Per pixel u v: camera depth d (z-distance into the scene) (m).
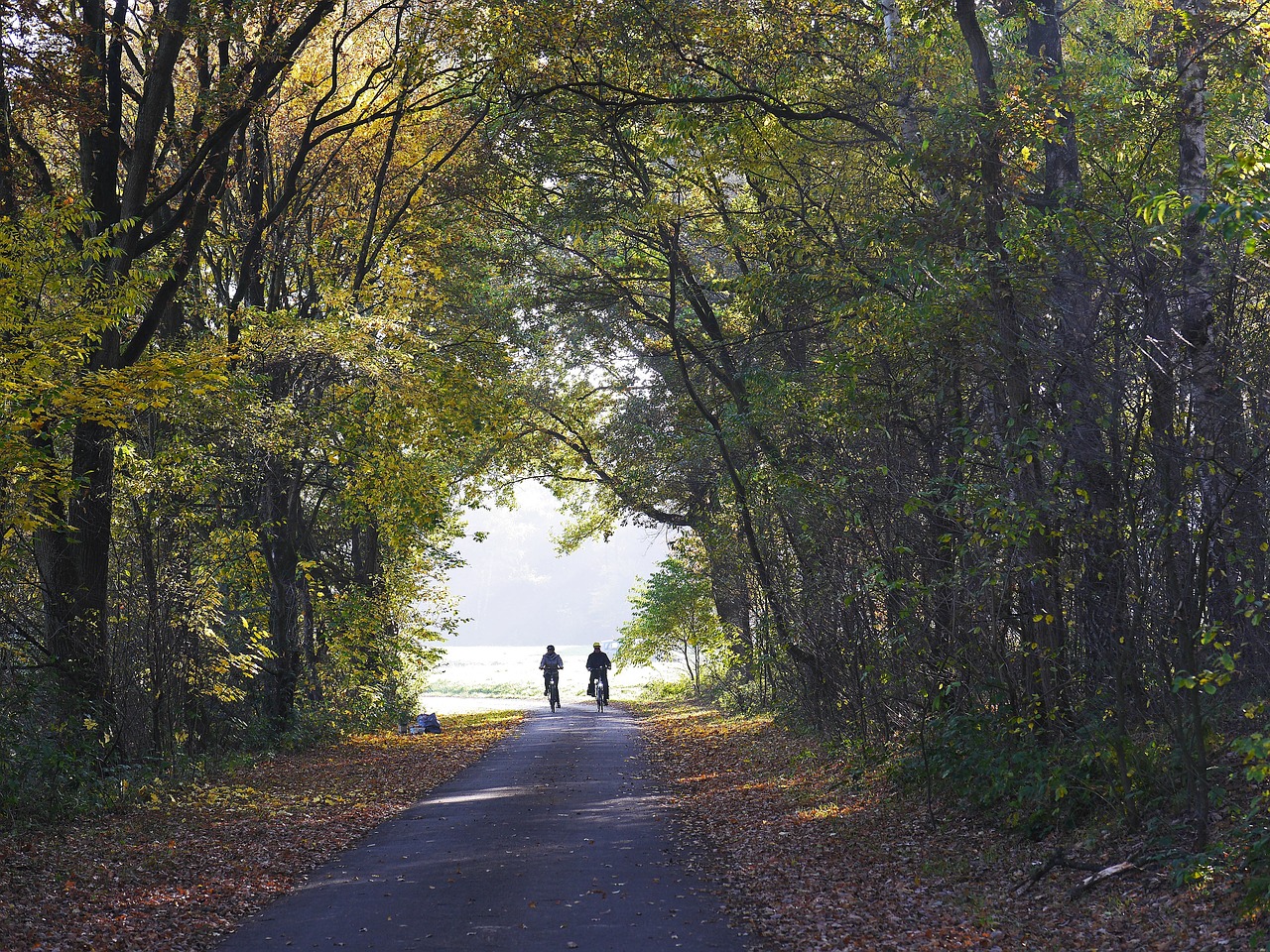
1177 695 8.33
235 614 22.58
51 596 14.68
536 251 25.56
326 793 15.31
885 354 11.87
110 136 15.83
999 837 9.52
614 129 17.31
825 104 14.18
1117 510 8.62
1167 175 12.57
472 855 10.17
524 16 14.77
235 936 7.46
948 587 11.19
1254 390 8.03
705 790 15.02
